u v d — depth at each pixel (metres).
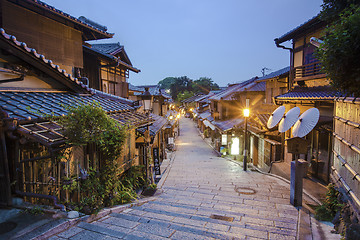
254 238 4.80
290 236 5.01
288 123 8.26
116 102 9.78
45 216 4.62
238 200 8.56
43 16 9.12
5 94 5.95
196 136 38.31
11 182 5.03
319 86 11.70
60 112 6.04
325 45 3.54
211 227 5.29
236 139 20.58
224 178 13.09
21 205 5.02
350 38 3.21
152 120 10.11
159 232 4.44
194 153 24.31
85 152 6.13
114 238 3.99
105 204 6.41
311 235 5.12
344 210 5.20
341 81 3.70
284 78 16.81
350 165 5.18
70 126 4.95
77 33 10.84
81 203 5.30
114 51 14.73
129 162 8.98
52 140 4.52
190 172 15.13
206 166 17.45
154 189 9.88
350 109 5.36
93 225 4.48
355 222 4.41
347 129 5.50
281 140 14.55
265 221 6.07
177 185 11.60
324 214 6.28
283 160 14.35
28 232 3.98
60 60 9.93
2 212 4.76
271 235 5.04
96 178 5.99
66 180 5.00
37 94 6.96
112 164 6.68
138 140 10.13
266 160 15.73
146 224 4.82
